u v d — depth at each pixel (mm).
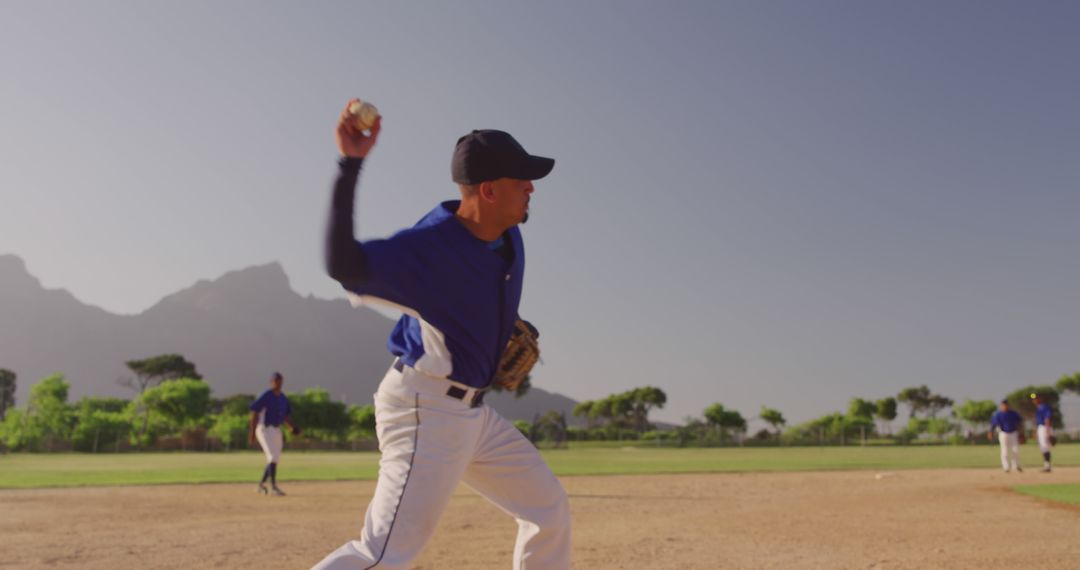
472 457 2906
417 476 2666
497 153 2725
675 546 6402
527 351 2973
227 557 6020
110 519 8508
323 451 56000
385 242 2570
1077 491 11211
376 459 32438
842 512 8969
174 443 55812
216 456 38719
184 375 135875
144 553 6188
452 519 8688
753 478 15922
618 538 6902
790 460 26734
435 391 2715
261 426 12047
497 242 2924
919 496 10867
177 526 7898
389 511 2646
